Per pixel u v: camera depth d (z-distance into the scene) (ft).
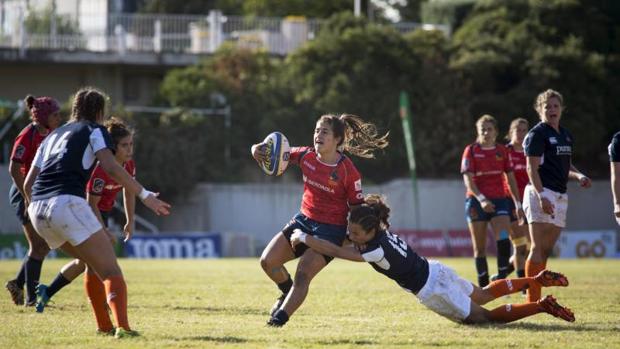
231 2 522.88
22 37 394.11
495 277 131.64
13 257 288.71
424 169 400.26
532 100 404.57
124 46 403.34
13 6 407.23
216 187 371.76
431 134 401.29
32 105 95.81
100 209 96.17
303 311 95.50
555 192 97.60
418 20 546.26
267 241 369.09
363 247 76.43
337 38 398.83
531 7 455.63
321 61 396.78
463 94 406.62
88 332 74.69
